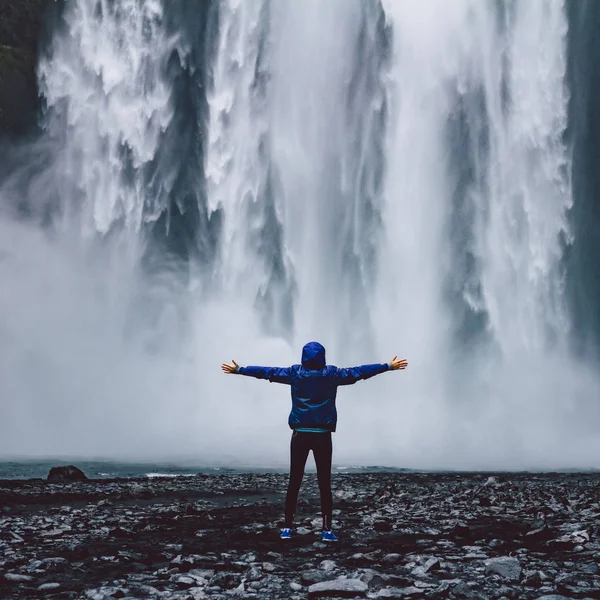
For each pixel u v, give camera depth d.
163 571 6.76
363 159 33.66
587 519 9.73
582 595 5.85
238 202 34.06
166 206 34.56
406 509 11.12
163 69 35.00
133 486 14.52
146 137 34.91
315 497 12.91
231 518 10.09
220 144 34.44
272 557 7.37
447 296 32.81
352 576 6.43
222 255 33.97
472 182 33.16
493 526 9.34
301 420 8.05
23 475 17.38
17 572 6.75
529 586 6.17
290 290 33.38
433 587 6.11
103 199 34.94
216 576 6.44
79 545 8.05
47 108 35.53
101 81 35.28
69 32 35.66
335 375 8.08
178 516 10.30
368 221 33.41
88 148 35.16
